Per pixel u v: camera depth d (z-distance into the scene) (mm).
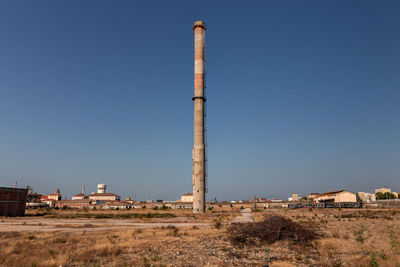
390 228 32562
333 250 20281
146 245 22906
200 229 35469
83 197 194750
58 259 17125
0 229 37250
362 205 111812
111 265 16328
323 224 40562
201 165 86312
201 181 85312
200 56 93312
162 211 98875
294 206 125188
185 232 31422
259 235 23812
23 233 31141
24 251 19625
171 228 35781
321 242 22391
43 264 16031
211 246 22422
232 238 24281
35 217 68000
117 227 40281
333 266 15844
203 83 92188
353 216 59875
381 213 69000
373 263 15266
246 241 23219
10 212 71188
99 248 20500
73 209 123750
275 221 25359
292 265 16172
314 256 18578
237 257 18438
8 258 17156
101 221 53719
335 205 115125
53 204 158250
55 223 47781
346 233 28703
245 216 68000
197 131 88500
